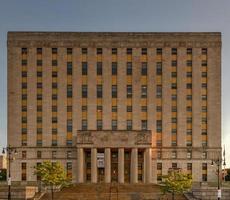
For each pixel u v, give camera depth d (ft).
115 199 297.74
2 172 574.15
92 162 397.80
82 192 322.14
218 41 427.74
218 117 423.23
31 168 415.23
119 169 396.16
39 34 426.10
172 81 425.28
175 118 422.41
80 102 422.00
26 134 419.54
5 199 270.87
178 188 284.82
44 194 308.60
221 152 419.54
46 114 421.18
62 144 418.31
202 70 426.10
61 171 312.29
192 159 418.31
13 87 422.41
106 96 422.82
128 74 424.87
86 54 425.69
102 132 400.06
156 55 426.51
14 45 424.46
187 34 427.74
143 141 398.42
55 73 424.46
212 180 416.05
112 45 425.69
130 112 422.00
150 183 378.12
